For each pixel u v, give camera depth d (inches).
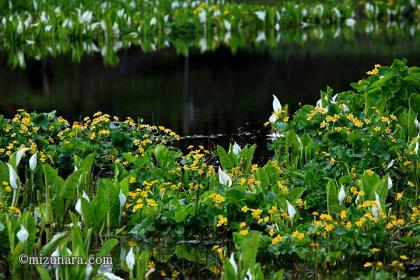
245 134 462.0
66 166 358.6
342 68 676.7
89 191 328.8
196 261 277.1
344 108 376.5
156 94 580.7
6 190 307.1
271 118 378.3
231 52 785.6
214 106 538.9
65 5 948.0
